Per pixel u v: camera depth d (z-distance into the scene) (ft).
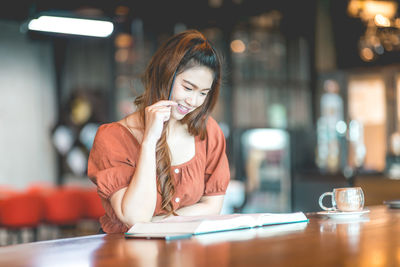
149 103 5.79
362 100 33.27
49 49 29.09
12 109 28.25
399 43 24.23
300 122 31.07
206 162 6.36
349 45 30.55
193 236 4.08
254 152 29.60
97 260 3.19
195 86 5.63
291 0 29.25
